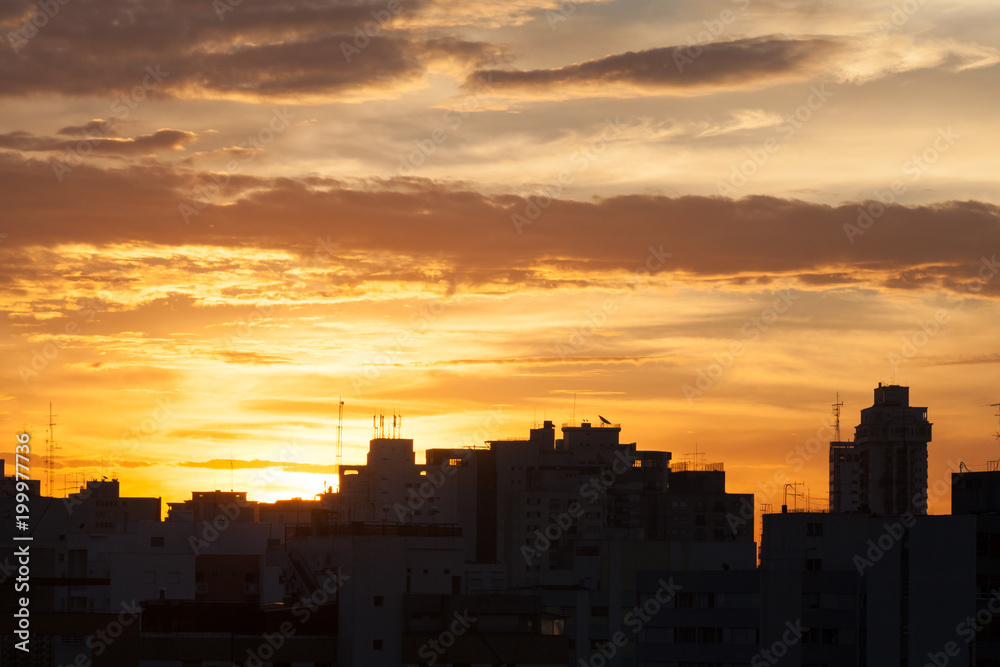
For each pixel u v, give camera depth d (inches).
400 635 3949.3
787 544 4633.4
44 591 5027.1
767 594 4365.2
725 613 4446.4
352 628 3924.7
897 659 4274.1
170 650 3823.8
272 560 4928.6
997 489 4539.9
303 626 3929.6
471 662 3895.2
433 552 4072.3
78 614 4717.0
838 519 4500.5
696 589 4500.5
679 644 4485.7
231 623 3880.4
